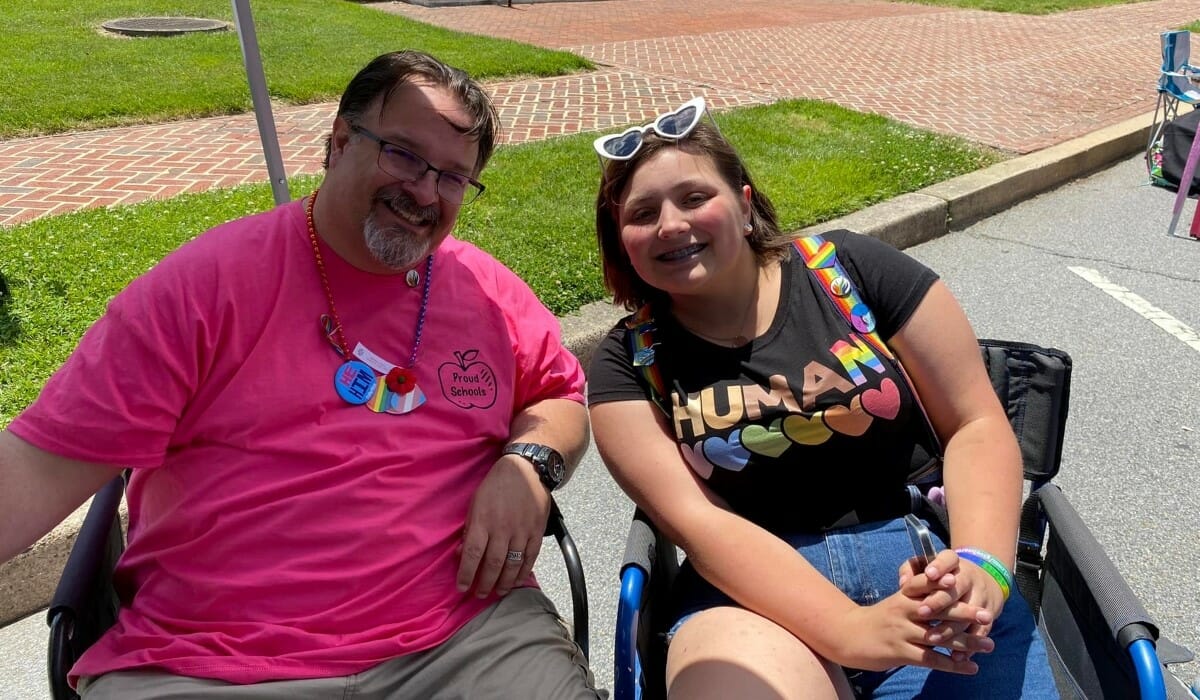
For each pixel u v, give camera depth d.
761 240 2.09
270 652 1.78
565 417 2.26
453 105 1.93
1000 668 1.83
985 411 2.01
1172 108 7.79
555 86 9.48
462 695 1.88
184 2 12.74
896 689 1.86
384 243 1.92
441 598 1.94
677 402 2.03
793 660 1.75
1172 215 6.37
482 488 2.03
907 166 6.62
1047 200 6.83
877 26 14.28
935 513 2.05
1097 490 3.41
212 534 1.82
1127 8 16.53
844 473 2.00
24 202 5.68
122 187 6.00
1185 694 1.96
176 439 1.86
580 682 1.91
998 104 8.96
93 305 4.10
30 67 8.88
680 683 1.76
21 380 3.46
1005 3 16.89
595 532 3.30
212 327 1.82
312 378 1.91
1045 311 4.89
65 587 1.76
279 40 10.74
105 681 1.73
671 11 16.00
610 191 2.04
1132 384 4.14
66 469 1.71
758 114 7.87
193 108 7.93
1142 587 2.93
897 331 2.03
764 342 2.01
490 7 15.66
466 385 2.09
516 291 2.31
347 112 1.94
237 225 1.95
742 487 2.02
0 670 2.65
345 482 1.89
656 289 2.14
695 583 2.07
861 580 1.96
